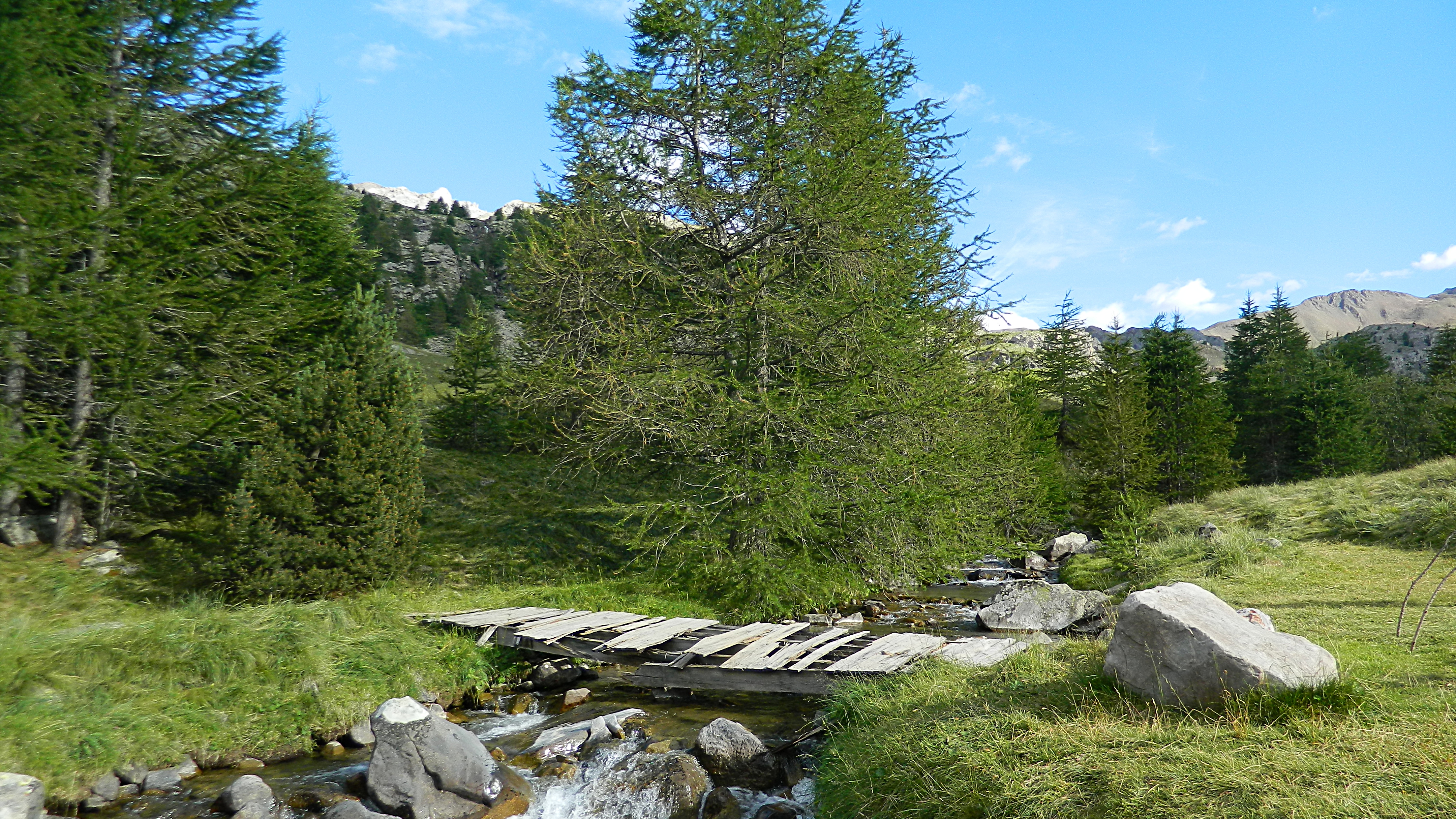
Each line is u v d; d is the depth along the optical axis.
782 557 13.59
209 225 13.82
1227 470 32.31
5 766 5.92
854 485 13.05
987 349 15.69
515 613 11.22
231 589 11.72
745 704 8.84
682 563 13.61
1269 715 4.25
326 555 12.20
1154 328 39.66
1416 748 3.79
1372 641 6.75
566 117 13.85
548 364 14.15
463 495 19.28
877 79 14.99
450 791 6.16
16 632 7.60
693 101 14.04
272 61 14.85
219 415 13.76
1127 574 14.28
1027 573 20.53
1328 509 15.52
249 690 7.90
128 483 14.54
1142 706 4.70
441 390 31.12
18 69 11.02
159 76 13.88
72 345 11.76
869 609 14.44
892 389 13.37
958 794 4.38
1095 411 30.41
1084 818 3.80
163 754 6.88
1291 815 3.32
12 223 11.46
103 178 13.17
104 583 11.80
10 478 10.63
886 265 13.55
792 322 13.14
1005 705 5.26
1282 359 47.31
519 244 15.21
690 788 6.29
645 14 14.65
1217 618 4.85
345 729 7.98
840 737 6.30
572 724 8.34
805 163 12.74
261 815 6.16
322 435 12.68
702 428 13.27
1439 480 15.18
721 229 14.23
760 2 13.62
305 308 15.30
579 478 21.17
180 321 13.41
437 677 9.23
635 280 14.39
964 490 14.52
